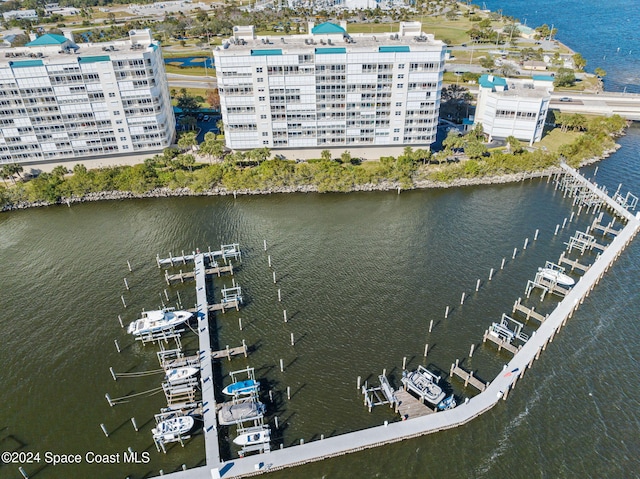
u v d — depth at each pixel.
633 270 119.19
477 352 96.19
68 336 103.31
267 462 75.62
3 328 105.69
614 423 81.56
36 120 151.88
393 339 99.88
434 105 157.00
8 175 154.88
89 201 155.50
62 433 82.75
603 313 105.44
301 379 91.25
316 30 161.62
